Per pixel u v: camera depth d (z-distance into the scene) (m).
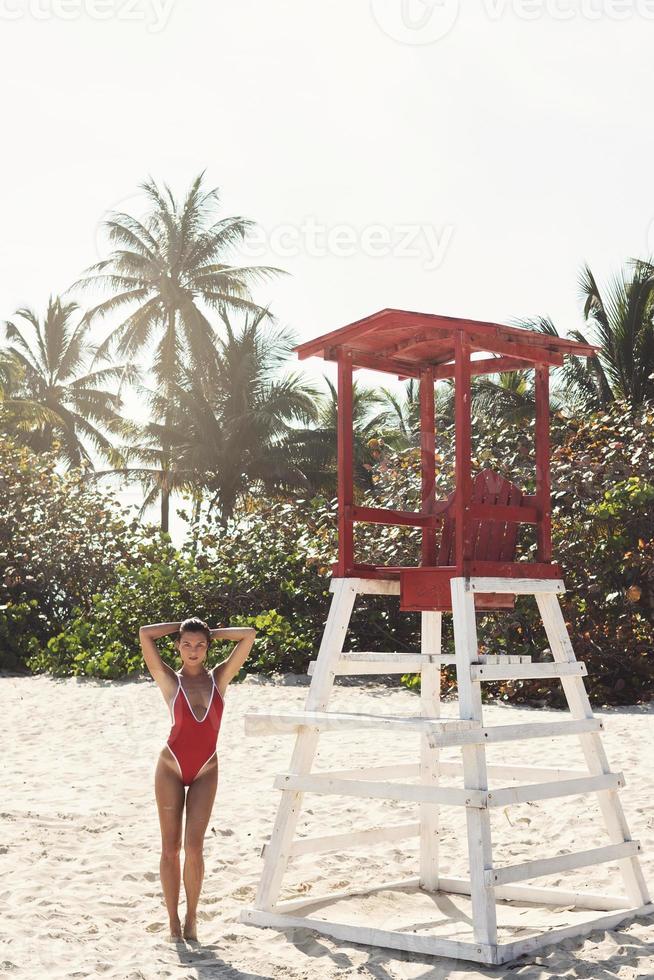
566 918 4.64
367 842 5.02
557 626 4.78
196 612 16.12
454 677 13.24
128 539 19.05
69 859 5.80
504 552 4.71
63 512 19.50
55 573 18.89
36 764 9.02
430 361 5.18
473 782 4.14
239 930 4.56
